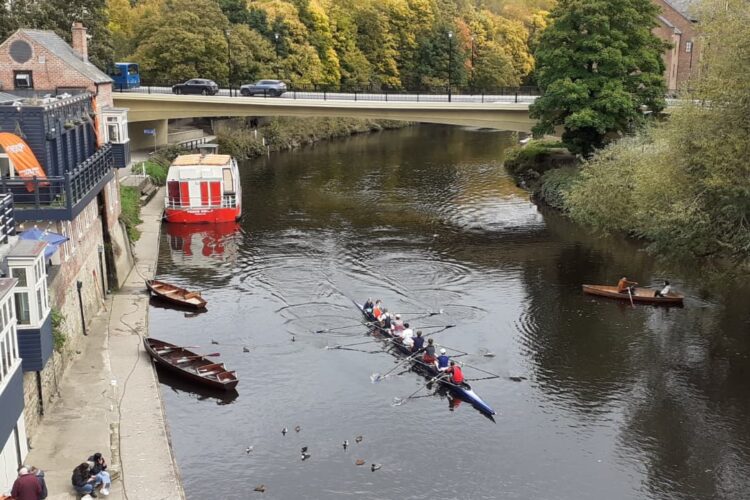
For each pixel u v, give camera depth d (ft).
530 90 255.70
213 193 180.55
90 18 213.05
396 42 388.78
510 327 120.78
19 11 197.26
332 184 227.81
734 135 101.71
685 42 272.92
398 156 282.56
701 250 114.73
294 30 340.18
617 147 157.89
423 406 97.04
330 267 147.95
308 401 97.19
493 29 435.12
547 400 98.89
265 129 304.09
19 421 71.61
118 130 132.16
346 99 233.35
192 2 298.35
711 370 106.83
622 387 102.32
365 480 80.74
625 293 131.85
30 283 70.33
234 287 136.56
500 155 281.33
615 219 148.15
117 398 90.12
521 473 83.10
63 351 94.12
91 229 115.55
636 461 85.66
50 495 68.03
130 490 71.77
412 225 179.63
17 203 93.09
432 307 127.95
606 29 180.14
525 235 171.01
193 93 248.93
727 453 87.25
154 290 128.36
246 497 77.15
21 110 95.55
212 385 98.78
